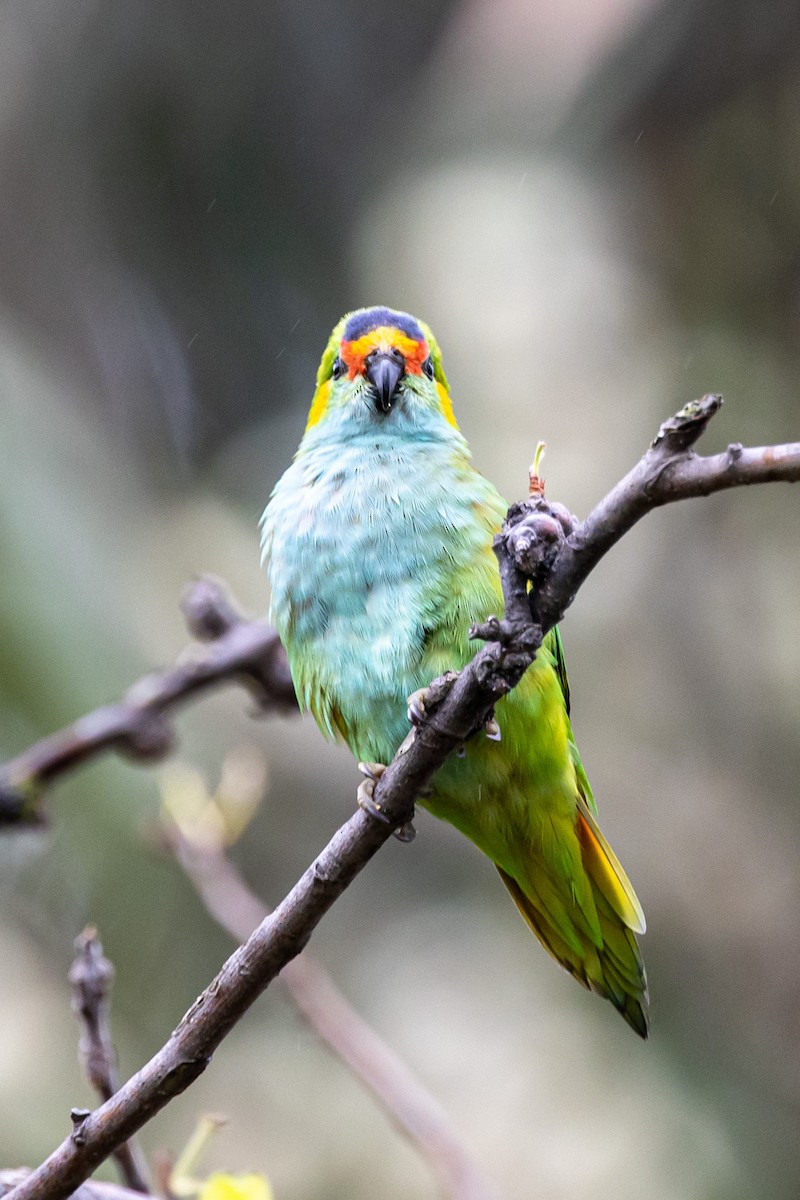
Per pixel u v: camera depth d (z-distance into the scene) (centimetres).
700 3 1142
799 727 1312
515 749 589
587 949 667
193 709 1076
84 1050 489
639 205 1255
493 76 1188
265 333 1446
